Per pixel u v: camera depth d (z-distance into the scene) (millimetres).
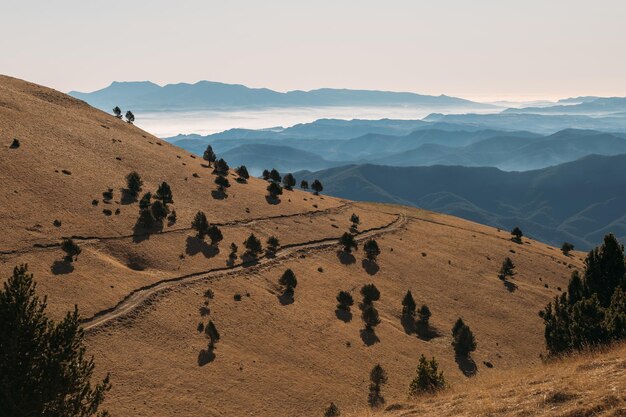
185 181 154875
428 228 172625
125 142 171250
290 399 70688
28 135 142500
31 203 108562
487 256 154250
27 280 19938
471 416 18516
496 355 100188
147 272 98625
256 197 160000
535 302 128000
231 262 112375
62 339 20000
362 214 174125
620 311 35656
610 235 47781
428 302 118375
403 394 77188
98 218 112500
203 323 85188
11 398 18203
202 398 66250
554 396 17469
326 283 115812
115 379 65562
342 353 87812
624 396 15352
